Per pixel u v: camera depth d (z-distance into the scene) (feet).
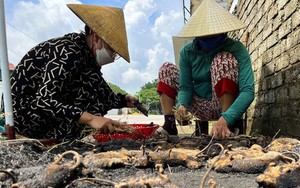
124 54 9.72
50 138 10.34
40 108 9.26
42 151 8.82
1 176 5.81
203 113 13.62
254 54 19.21
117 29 9.81
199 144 9.34
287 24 12.72
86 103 10.85
